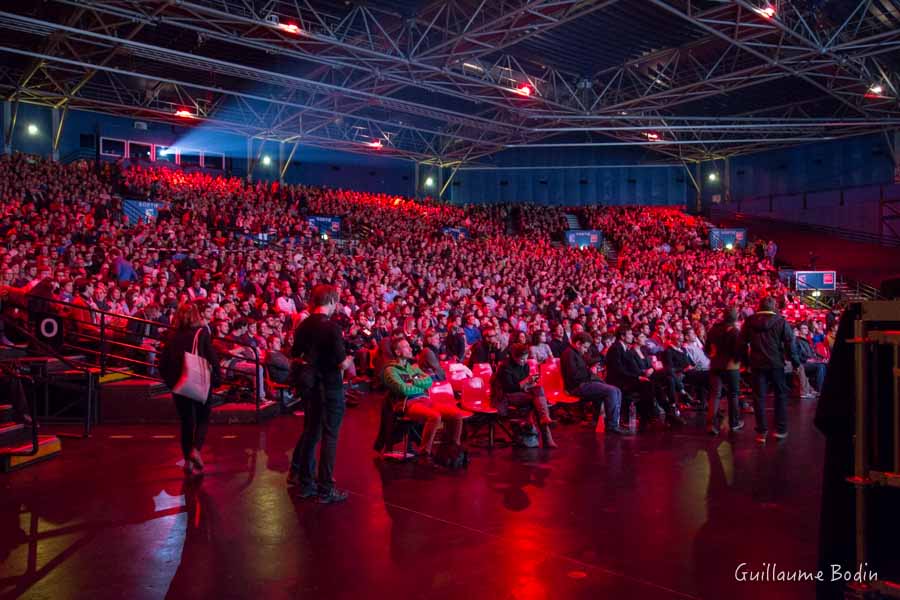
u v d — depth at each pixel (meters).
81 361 9.96
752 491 5.86
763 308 8.31
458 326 14.33
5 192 21.14
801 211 36.47
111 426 8.62
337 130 36.59
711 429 8.84
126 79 29.16
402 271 22.20
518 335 11.83
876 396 2.68
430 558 4.20
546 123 33.69
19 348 7.78
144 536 4.53
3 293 9.14
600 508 5.32
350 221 30.31
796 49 21.62
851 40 20.86
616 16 21.72
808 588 3.77
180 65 24.80
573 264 29.38
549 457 7.34
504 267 25.19
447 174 44.59
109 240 17.42
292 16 19.92
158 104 31.25
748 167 40.25
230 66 22.83
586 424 9.71
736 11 19.50
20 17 18.00
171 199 26.19
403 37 22.17
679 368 11.23
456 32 20.84
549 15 19.17
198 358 6.09
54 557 4.14
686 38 23.75
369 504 5.39
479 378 8.45
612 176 43.81
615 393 8.98
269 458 6.97
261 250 21.05
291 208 30.61
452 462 6.72
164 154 34.31
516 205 41.06
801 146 37.69
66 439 7.78
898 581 2.60
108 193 24.66
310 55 21.44
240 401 10.27
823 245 33.66
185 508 5.16
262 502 5.36
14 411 6.70
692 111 33.22
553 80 27.33
